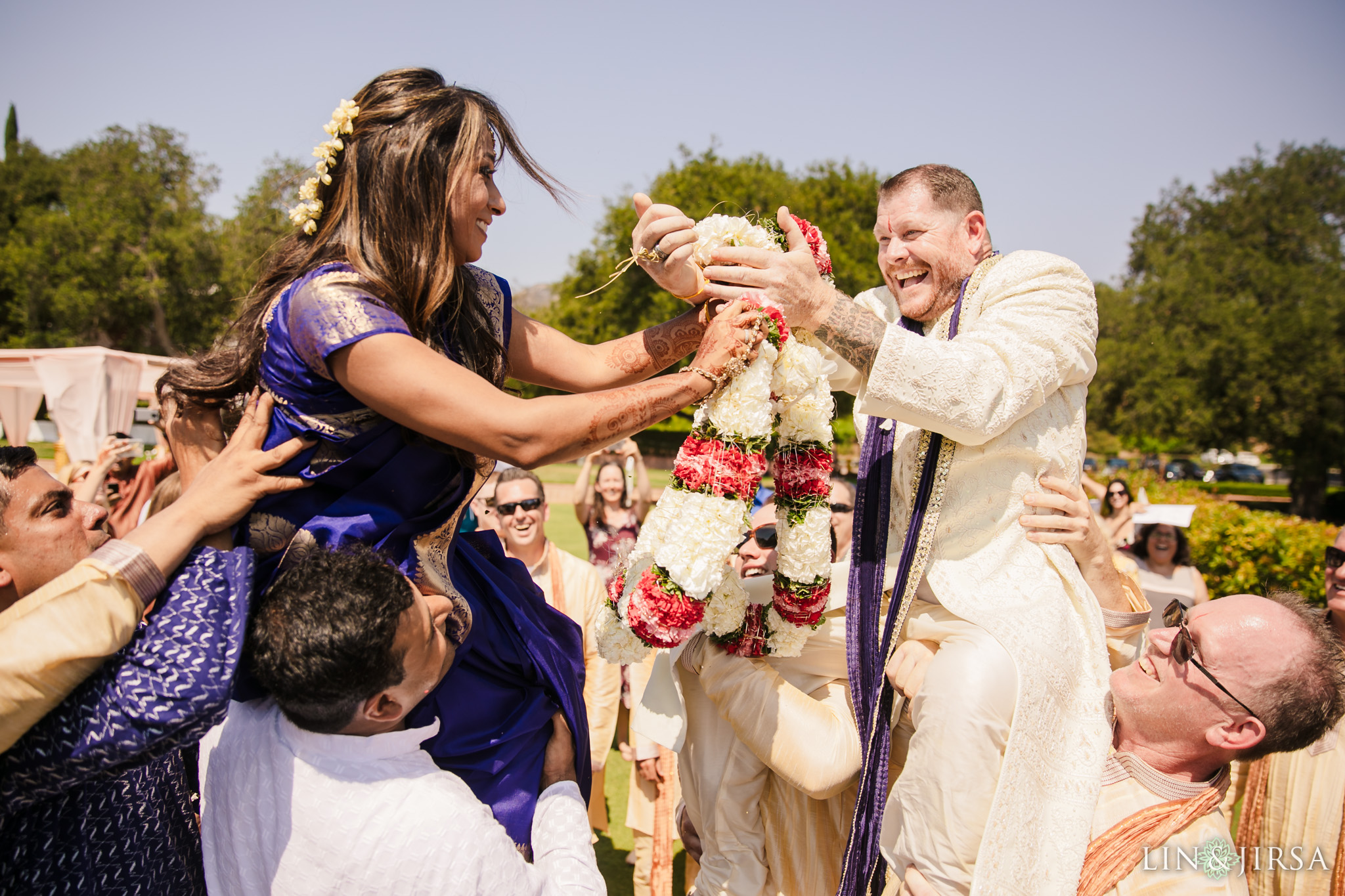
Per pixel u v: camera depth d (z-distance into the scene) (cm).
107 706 164
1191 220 3700
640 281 3419
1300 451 3189
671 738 268
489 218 204
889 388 219
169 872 205
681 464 210
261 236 3419
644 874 438
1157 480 1419
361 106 192
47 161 4766
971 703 212
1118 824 218
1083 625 240
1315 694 207
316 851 180
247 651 183
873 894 241
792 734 236
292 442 183
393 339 173
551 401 180
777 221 237
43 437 3003
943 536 243
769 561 324
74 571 163
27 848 180
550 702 229
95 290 4009
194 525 174
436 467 197
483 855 181
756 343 207
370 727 188
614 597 233
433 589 204
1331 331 3120
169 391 206
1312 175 3506
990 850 206
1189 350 3225
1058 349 230
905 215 253
